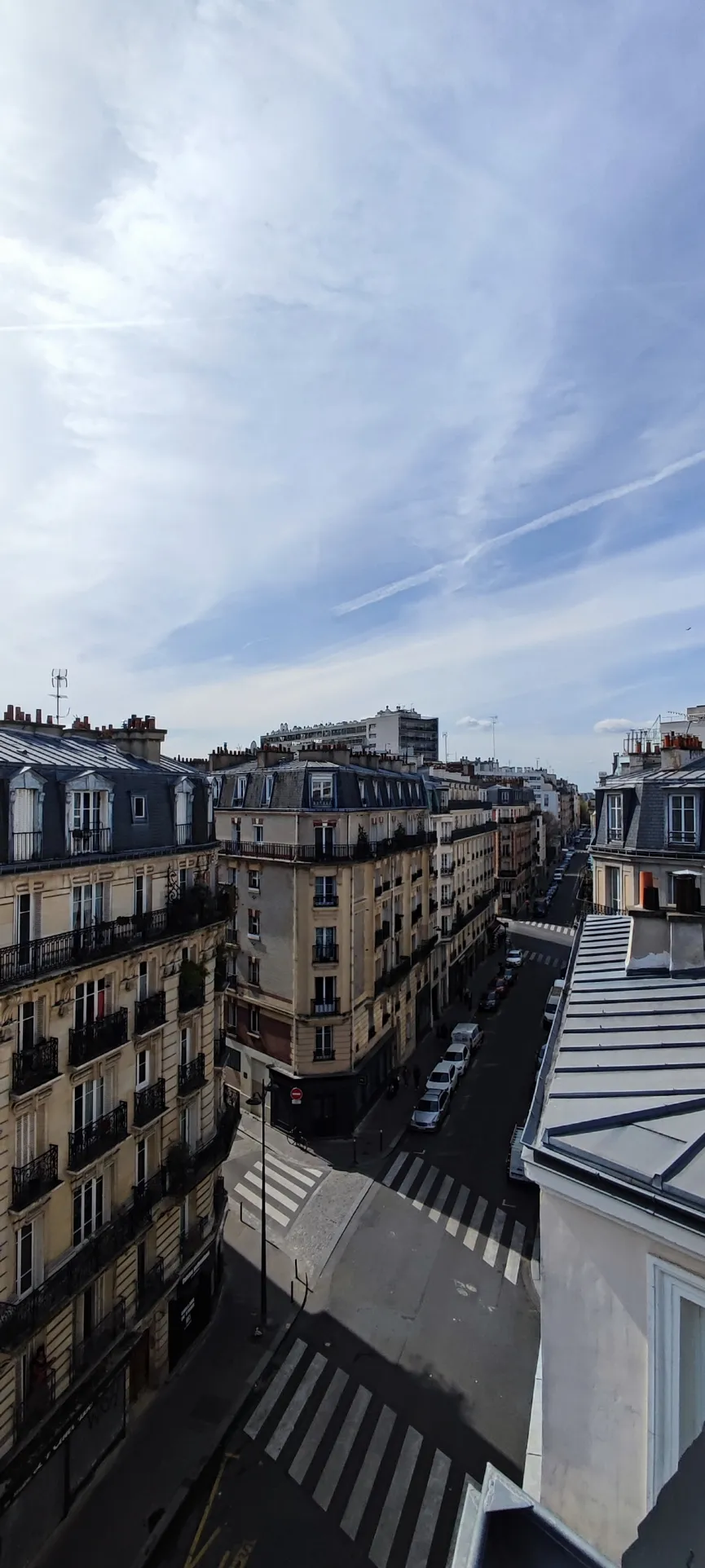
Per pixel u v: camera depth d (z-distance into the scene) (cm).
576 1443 955
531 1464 1270
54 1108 1988
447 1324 2588
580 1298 966
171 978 2467
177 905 2516
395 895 4988
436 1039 5553
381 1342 2503
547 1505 966
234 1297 2750
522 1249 3011
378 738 16675
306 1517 1897
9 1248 1841
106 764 2434
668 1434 877
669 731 5594
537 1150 1013
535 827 12650
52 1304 1895
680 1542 519
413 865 5366
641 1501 902
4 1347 1758
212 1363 2420
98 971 2150
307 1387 2316
